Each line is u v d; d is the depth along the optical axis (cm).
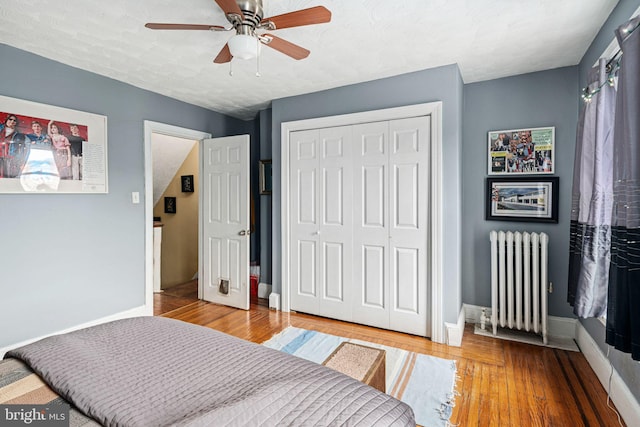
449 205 272
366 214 309
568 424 175
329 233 329
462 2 183
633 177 140
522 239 279
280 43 182
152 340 137
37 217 250
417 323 288
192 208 514
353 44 233
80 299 277
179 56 250
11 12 190
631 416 167
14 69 236
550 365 236
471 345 269
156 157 475
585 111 213
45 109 252
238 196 368
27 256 246
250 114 426
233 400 94
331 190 326
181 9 188
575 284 227
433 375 224
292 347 268
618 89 153
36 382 108
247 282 362
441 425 176
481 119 308
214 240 388
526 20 202
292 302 355
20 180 240
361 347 187
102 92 289
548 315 287
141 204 323
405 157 289
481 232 311
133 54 247
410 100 285
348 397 100
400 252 294
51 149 256
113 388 101
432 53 248
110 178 296
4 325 235
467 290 317
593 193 198
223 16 195
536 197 288
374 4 184
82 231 277
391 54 249
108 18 197
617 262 154
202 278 400
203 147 394
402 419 97
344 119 314
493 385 212
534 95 288
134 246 318
